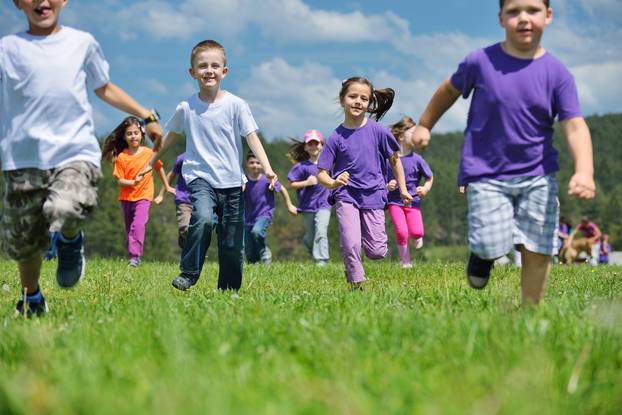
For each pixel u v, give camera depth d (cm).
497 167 583
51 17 607
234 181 869
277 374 359
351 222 931
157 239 11975
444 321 488
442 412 296
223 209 876
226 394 313
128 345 433
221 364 379
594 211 19538
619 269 1500
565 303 616
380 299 684
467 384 336
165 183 1582
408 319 495
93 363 387
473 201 590
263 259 1773
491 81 585
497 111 582
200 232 845
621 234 18450
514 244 588
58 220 573
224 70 871
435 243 19712
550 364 376
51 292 928
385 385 341
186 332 467
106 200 11844
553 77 579
